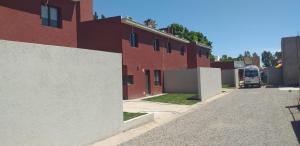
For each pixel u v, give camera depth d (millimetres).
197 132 13406
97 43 28219
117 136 13320
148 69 32281
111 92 13430
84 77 11734
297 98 26734
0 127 8336
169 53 37906
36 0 18500
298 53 49188
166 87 36750
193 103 25609
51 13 19859
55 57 10312
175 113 20094
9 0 16984
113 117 13477
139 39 30500
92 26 28406
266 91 37000
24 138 9008
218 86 36062
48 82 9961
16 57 8867
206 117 17750
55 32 19703
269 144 10766
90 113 11992
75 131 11133
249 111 19406
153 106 23438
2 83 8430
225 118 17016
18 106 8852
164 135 13078
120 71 14188
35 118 9398
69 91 10906
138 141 12125
